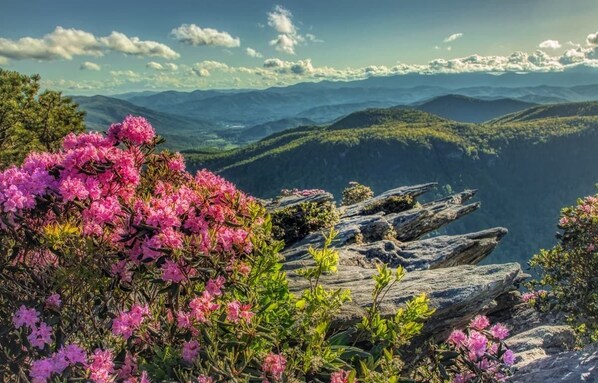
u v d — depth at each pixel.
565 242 8.71
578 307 8.29
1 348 3.44
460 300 6.40
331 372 4.00
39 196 3.85
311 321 4.62
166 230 3.68
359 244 11.98
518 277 11.54
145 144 5.11
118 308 4.02
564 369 6.14
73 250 3.62
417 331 4.80
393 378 3.96
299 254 11.59
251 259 4.21
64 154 4.52
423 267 10.64
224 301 4.39
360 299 6.58
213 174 4.91
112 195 4.20
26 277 3.84
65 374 3.26
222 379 3.44
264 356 3.79
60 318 3.57
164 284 3.72
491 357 4.79
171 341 3.81
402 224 14.75
